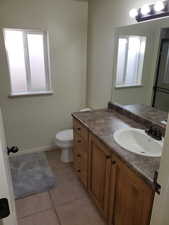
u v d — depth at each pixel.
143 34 1.75
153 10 1.58
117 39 2.11
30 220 1.75
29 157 2.84
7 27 2.31
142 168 1.12
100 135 1.60
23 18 2.35
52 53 2.66
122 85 2.15
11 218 0.69
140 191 1.12
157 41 1.62
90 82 2.92
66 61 2.79
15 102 2.65
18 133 2.81
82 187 2.21
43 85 2.86
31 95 2.71
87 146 1.88
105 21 2.30
